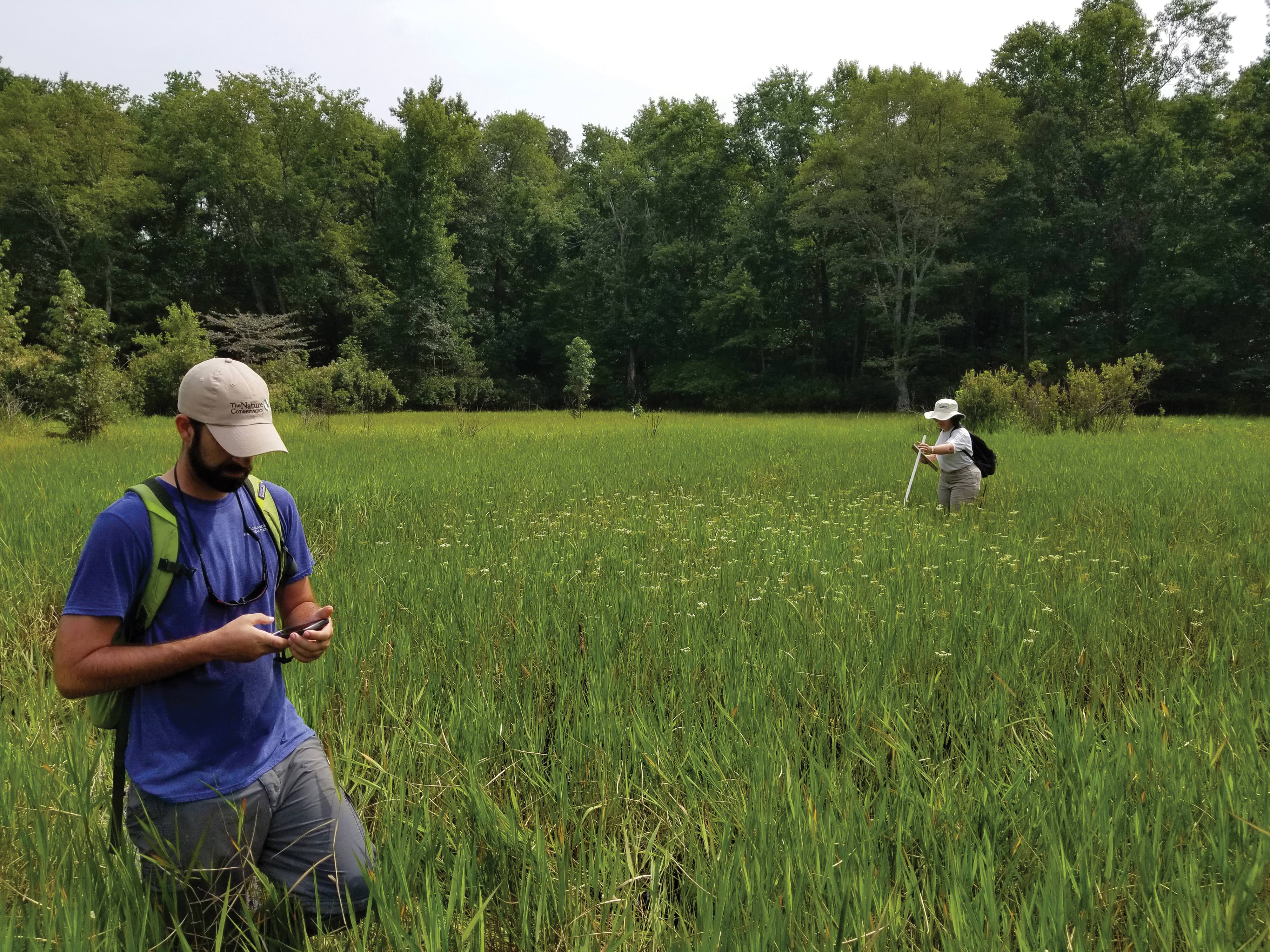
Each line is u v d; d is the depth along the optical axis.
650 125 56.75
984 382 22.92
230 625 2.16
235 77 48.09
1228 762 3.03
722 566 6.09
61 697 3.94
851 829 2.62
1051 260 42.69
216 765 2.26
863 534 7.34
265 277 51.38
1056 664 4.31
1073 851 2.57
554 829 2.81
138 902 2.23
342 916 2.30
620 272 55.12
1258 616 4.91
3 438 17.38
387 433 20.94
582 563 6.28
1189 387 40.53
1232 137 39.31
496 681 4.09
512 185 59.75
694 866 2.67
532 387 57.09
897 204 43.12
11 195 43.75
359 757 3.25
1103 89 43.59
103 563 2.12
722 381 52.50
